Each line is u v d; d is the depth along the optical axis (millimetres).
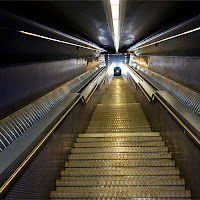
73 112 3809
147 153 3246
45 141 2193
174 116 2676
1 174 1374
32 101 3357
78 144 3723
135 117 5867
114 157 3227
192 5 2227
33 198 1897
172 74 5566
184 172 2521
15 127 2562
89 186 2580
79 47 5918
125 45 12594
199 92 3648
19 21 1837
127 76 13086
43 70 4066
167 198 2312
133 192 2396
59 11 2512
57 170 2705
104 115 6172
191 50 3160
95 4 2518
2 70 2594
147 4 2654
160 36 4012
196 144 2070
